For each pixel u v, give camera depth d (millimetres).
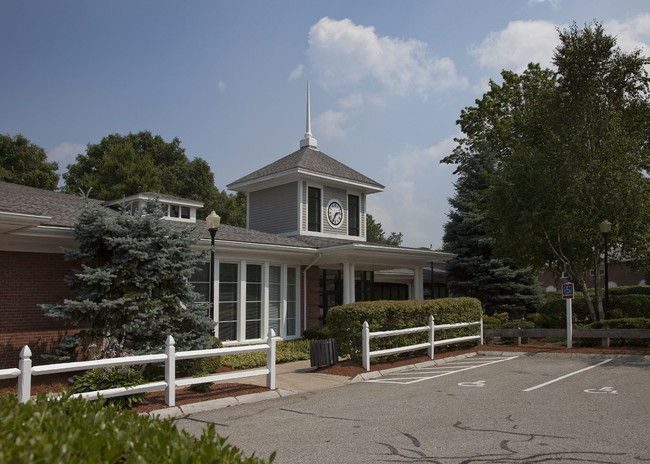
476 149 28594
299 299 18641
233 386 10523
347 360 13508
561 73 19625
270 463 3041
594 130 18062
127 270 11055
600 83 18875
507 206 18219
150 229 11453
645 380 10797
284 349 15773
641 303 20562
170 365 8656
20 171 37219
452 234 27734
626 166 17422
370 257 19281
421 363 13906
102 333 10812
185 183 44656
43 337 11531
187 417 8188
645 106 19594
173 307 11625
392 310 13922
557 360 14391
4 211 9336
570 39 19391
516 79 27172
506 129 26469
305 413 8367
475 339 17109
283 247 16719
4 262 11141
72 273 12094
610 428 6996
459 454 5992
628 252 19578
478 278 26453
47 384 10219
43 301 11625
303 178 21766
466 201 27344
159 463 2682
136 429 3316
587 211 18047
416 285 21547
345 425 7492
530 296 25938
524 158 18156
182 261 11859
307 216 21875
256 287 16734
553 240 19141
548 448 6145
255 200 23812
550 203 17688
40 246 11641
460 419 7734
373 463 5715
